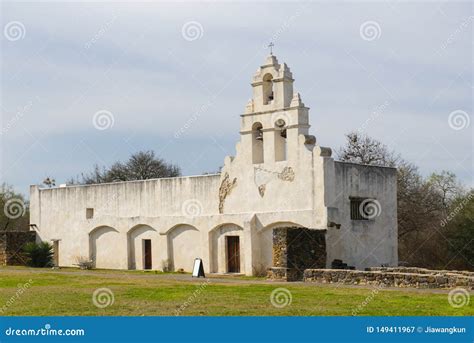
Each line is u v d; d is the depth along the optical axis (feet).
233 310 77.71
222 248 139.54
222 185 139.44
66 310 78.33
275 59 132.67
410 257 183.21
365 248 131.13
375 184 134.82
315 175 124.67
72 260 170.30
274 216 129.49
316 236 119.96
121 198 160.45
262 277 127.95
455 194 202.39
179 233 148.66
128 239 158.61
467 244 175.63
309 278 111.65
